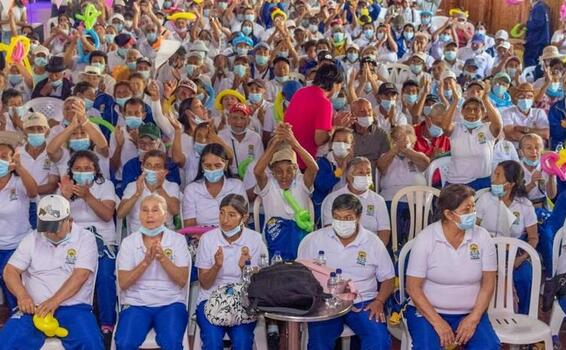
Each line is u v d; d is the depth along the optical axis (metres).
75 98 5.81
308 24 11.84
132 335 3.90
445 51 10.00
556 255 4.46
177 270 4.04
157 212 4.07
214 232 4.24
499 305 4.29
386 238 4.90
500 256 4.27
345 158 5.32
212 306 3.93
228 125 6.06
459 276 3.96
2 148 4.63
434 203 5.18
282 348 4.52
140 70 7.79
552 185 5.46
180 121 5.84
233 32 11.12
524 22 14.95
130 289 4.11
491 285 3.98
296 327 3.85
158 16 11.30
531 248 4.24
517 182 4.76
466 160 5.68
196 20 10.64
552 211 5.04
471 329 3.87
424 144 6.28
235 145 5.93
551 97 8.10
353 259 4.20
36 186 4.84
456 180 5.73
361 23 12.23
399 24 11.77
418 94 7.15
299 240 4.73
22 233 4.79
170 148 5.76
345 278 4.19
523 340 3.96
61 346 3.90
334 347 4.42
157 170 4.80
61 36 10.29
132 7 11.42
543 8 12.77
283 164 4.80
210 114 6.65
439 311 4.00
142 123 5.76
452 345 3.87
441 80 7.20
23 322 3.93
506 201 4.84
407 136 5.57
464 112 5.66
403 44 11.68
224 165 4.86
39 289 4.05
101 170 5.39
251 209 5.40
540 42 12.82
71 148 5.33
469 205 3.88
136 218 4.86
